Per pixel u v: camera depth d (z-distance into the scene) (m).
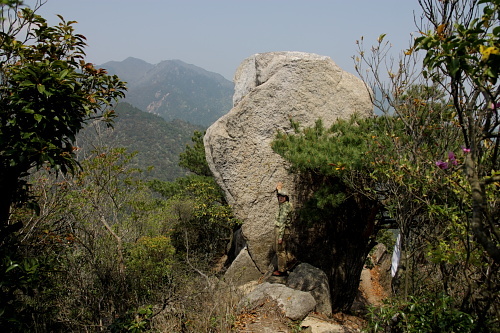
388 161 4.47
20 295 5.85
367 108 8.54
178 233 11.57
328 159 6.16
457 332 3.12
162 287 6.89
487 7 2.43
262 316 5.70
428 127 4.20
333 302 7.86
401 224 4.14
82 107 4.81
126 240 7.98
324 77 8.37
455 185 3.28
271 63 8.45
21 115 4.30
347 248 7.97
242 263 8.49
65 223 6.54
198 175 16.39
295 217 8.28
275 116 8.30
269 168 8.36
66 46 5.41
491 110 2.53
